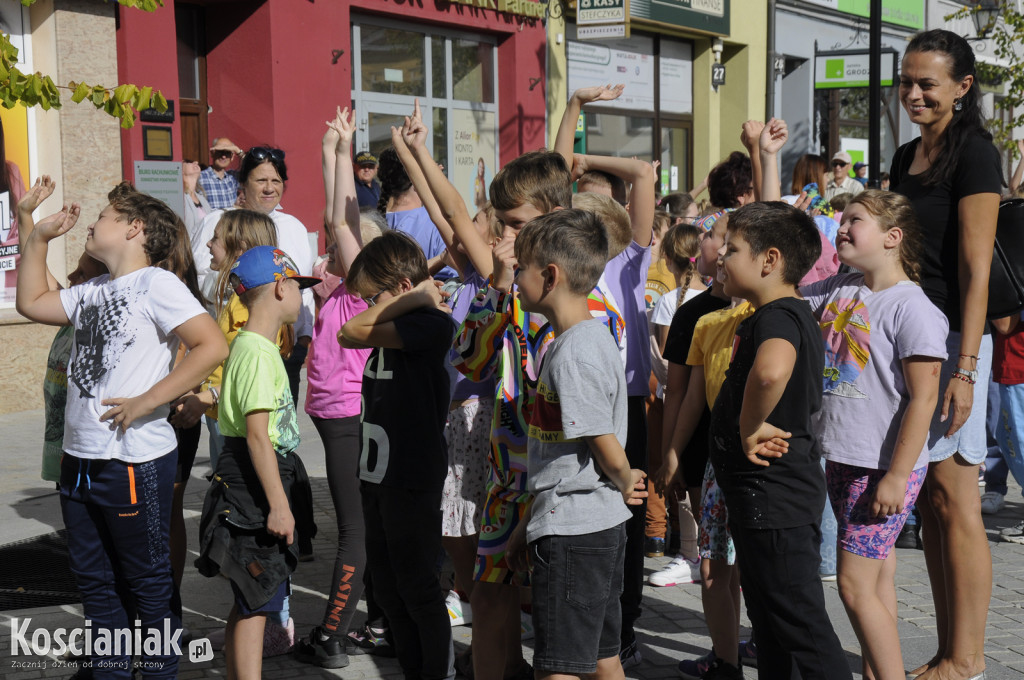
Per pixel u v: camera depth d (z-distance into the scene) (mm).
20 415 9094
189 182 9820
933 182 3844
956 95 3793
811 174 8828
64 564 5355
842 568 3539
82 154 9438
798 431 3125
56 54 9258
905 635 4461
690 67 17297
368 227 4734
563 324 3047
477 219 4438
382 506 3609
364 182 10547
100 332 3488
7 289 9195
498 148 14125
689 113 17391
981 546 3889
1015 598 4961
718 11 16875
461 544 3994
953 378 3729
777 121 4582
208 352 3443
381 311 3561
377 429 3617
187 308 3475
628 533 4066
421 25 12891
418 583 3600
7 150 9203
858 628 3520
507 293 3439
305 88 11312
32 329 9328
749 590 3232
